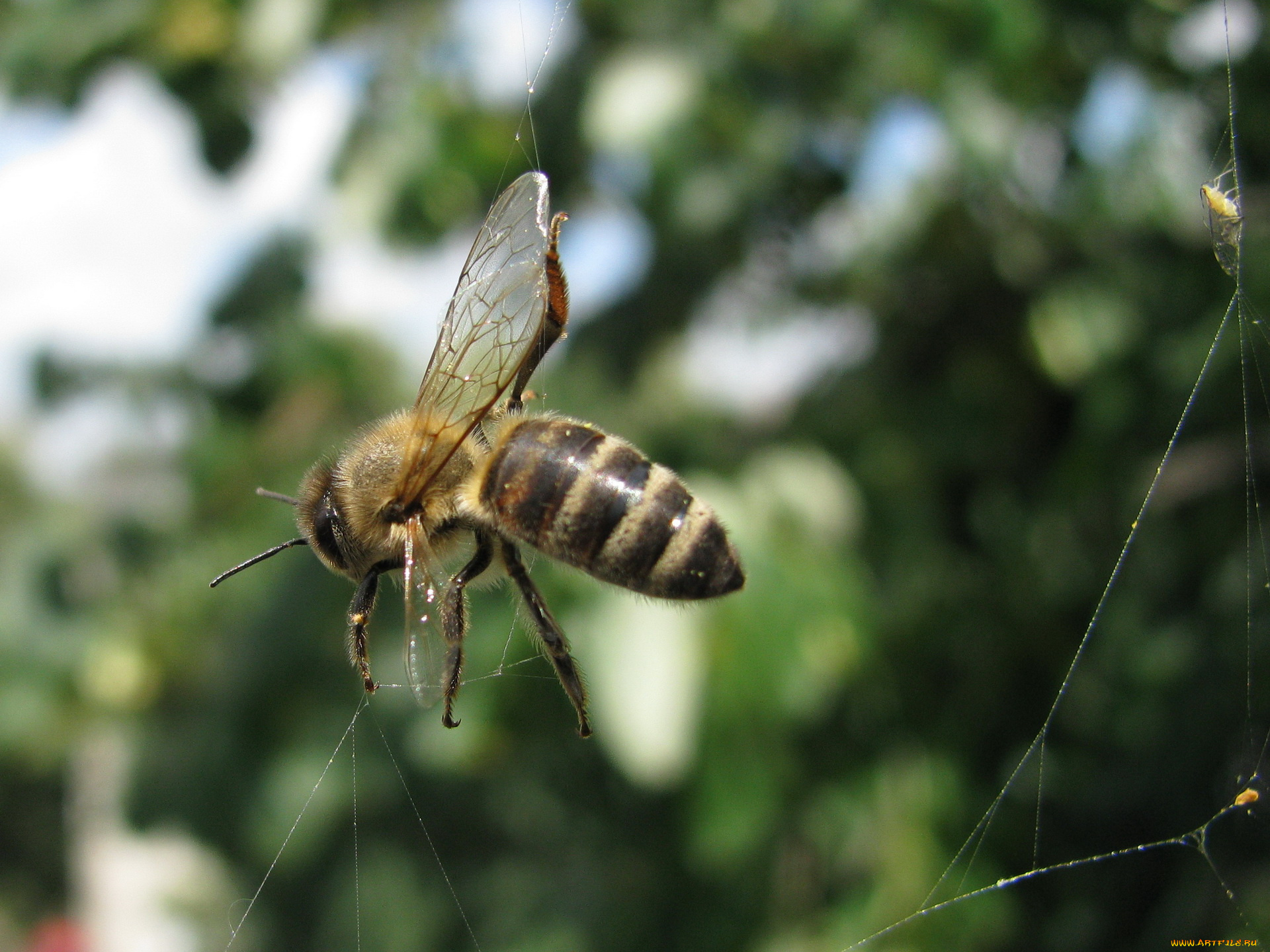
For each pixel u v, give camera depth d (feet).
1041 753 0.31
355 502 0.28
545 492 0.27
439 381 0.28
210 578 0.35
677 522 0.27
